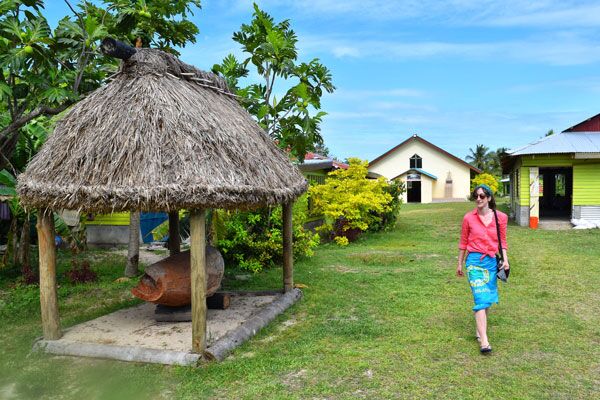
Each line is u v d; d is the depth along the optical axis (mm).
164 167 4379
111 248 13469
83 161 4605
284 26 9609
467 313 6078
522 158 17156
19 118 7457
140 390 4027
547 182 25625
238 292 7363
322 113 9453
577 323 5578
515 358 4551
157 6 8164
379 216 16672
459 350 4777
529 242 12891
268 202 5039
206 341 4871
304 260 10570
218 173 4473
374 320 5871
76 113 5172
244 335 5227
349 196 14102
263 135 6500
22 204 4754
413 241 14086
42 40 6367
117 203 4246
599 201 16781
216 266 6230
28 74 6668
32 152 9508
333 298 6992
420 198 39281
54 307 5191
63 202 4418
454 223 18859
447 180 39656
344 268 9641
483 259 4793
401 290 7402
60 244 12484
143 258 11586
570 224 17062
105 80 5520
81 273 8914
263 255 9602
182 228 11070
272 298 6957
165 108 4879
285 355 4738
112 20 7828
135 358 4680
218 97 6289
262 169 5273
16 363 4730
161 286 5641
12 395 4066
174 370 4395
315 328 5578
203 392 3975
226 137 5047
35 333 5676
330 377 4203
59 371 4473
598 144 16953
